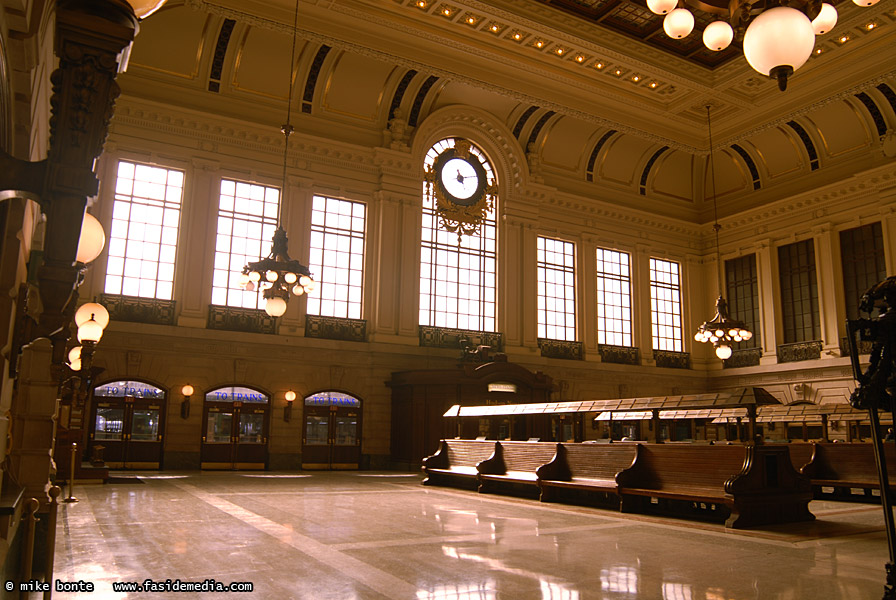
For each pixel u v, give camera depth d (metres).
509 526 6.88
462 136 20.38
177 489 10.38
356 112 18.72
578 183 22.33
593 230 22.23
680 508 7.95
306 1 14.20
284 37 16.73
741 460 7.10
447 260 19.83
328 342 17.41
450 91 19.47
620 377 21.80
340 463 17.23
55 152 2.18
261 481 12.53
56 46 2.19
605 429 20.56
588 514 7.93
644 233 23.30
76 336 7.66
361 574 4.51
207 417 15.98
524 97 17.44
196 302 16.16
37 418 4.63
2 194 2.17
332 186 18.22
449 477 11.94
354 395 17.64
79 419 12.25
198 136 16.69
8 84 2.83
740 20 6.34
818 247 20.47
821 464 10.68
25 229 3.68
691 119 19.20
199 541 5.67
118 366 15.16
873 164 19.23
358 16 14.64
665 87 17.55
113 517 7.04
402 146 18.95
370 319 18.27
